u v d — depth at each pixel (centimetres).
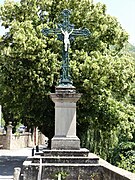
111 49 2677
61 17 2486
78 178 1536
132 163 1977
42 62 2227
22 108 2428
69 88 1709
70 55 2339
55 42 2320
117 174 1249
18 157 3303
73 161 1576
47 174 1533
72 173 1541
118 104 2436
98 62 2264
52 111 2406
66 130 1688
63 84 1736
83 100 2266
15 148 4566
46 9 2562
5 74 2398
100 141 2384
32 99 2348
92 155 1684
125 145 2197
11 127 4394
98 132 2405
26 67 2275
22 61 2302
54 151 1616
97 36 2419
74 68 2206
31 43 2241
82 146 2403
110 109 2381
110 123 2391
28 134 5178
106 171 1438
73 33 1802
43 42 2270
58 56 2314
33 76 2228
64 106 1700
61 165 1544
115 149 2269
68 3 2523
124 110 2478
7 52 2327
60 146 1661
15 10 2578
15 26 2369
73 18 2475
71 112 1697
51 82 2222
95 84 2247
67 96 1694
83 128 2441
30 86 2264
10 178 1933
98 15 2500
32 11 2541
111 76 2291
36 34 2338
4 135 4422
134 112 2523
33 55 2239
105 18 2520
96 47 2436
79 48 2431
